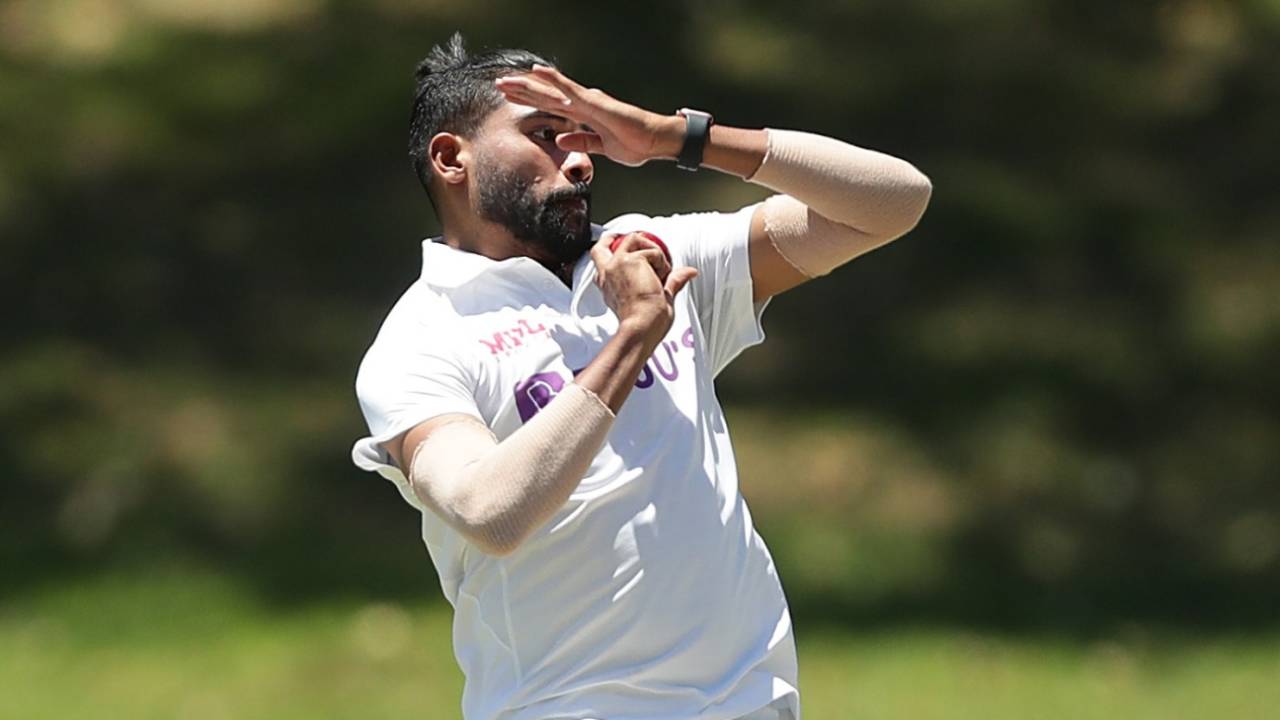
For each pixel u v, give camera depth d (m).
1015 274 55.28
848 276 55.34
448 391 12.19
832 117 56.72
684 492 12.43
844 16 59.72
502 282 12.70
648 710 12.25
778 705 12.69
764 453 48.09
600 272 11.80
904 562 43.62
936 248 55.84
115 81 59.94
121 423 49.12
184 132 58.72
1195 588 42.94
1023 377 51.53
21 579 42.44
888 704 32.59
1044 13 60.06
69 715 32.22
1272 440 50.31
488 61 13.19
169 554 43.50
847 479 47.00
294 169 57.84
